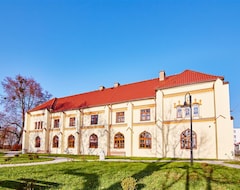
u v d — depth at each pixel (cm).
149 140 3095
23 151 4366
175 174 1369
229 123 2473
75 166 1850
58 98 5156
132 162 2203
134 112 3331
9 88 5041
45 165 1933
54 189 1012
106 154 3447
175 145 2805
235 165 1850
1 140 5528
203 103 2700
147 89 3509
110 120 3597
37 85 5406
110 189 1000
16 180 1213
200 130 2661
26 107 5212
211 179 1208
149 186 1055
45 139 4362
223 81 2616
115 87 4238
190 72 3169
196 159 2459
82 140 3891
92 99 4184
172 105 2925
